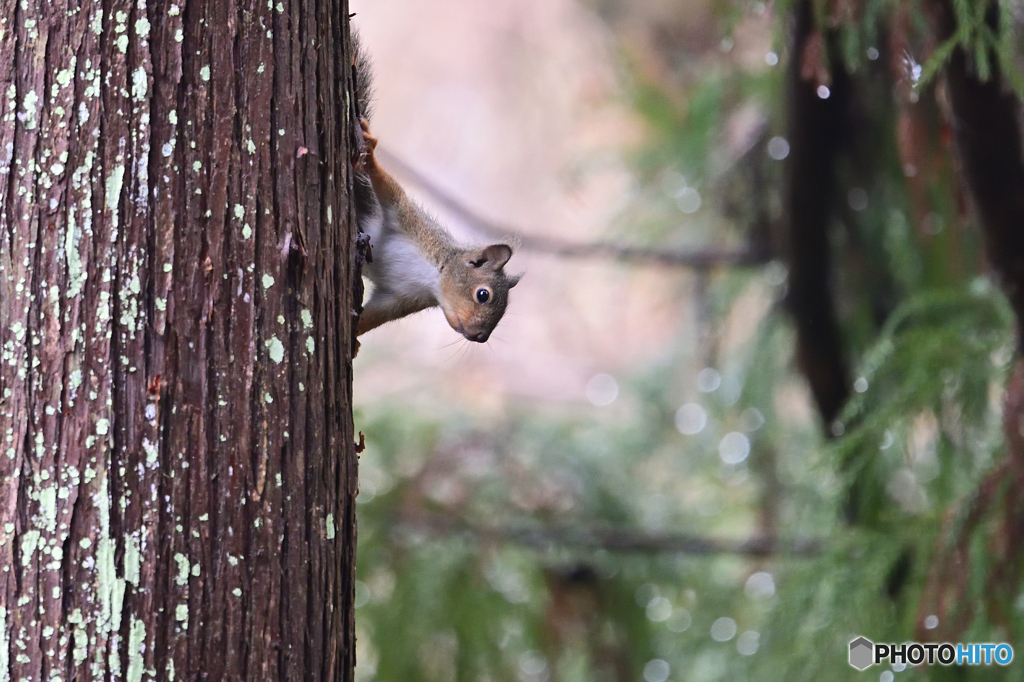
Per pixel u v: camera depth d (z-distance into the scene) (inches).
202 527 173.0
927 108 337.4
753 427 532.7
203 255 176.9
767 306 529.0
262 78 183.8
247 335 179.2
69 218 172.4
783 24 326.0
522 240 497.4
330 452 189.3
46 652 166.7
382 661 445.4
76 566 168.1
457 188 821.9
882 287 466.9
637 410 593.9
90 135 173.5
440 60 852.0
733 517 560.4
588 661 484.4
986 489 338.0
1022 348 339.0
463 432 507.8
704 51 558.6
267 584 177.0
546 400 636.1
